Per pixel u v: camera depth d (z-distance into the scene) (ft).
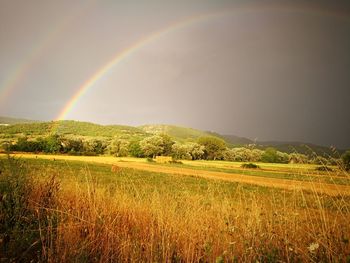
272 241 12.94
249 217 14.69
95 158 284.61
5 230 14.21
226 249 12.40
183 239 14.15
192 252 13.00
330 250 11.27
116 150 335.47
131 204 17.48
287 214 14.38
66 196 19.89
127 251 13.15
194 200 17.63
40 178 21.40
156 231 14.69
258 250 12.11
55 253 12.87
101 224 15.26
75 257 12.32
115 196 19.21
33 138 277.64
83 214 16.22
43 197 19.02
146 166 185.06
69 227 14.29
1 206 15.58
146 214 16.47
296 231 13.37
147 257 12.74
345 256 11.06
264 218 14.73
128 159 304.91
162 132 355.36
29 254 12.65
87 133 579.07
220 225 14.34
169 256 12.84
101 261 12.71
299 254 12.02
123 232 14.78
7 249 12.40
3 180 18.65
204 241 13.23
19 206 16.56
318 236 12.35
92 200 18.29
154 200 17.58
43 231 14.38
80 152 309.63
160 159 279.49
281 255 12.04
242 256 12.12
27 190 19.03
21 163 22.56
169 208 16.83
